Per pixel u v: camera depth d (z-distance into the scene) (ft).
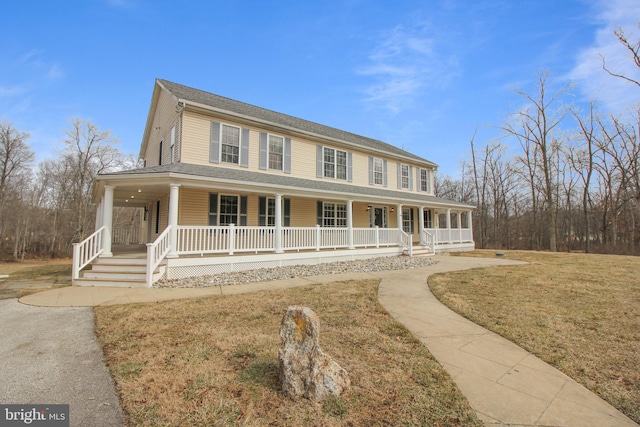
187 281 27.66
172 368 10.83
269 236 36.27
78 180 101.19
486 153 109.81
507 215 102.22
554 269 35.68
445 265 39.65
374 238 47.32
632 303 20.51
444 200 64.85
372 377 10.34
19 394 9.25
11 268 51.57
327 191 40.55
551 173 94.32
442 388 9.73
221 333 14.32
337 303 20.04
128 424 7.82
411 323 16.42
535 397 9.35
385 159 59.52
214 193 37.93
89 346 12.97
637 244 80.94
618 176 81.41
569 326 16.01
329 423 7.81
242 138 39.96
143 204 55.83
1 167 94.38
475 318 17.26
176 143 37.22
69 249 98.37
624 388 10.01
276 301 20.45
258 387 9.53
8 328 15.33
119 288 25.12
